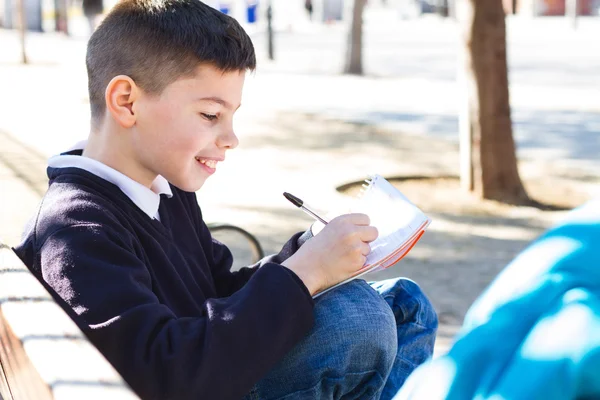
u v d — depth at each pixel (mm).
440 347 4234
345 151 9906
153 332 1579
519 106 13359
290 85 16188
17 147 9438
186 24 1826
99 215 1759
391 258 1774
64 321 1258
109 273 1637
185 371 1550
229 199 7555
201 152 1874
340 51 23625
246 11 34000
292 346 1641
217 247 2414
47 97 13617
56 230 1717
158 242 1925
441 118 12453
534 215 7410
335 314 1693
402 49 23953
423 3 41438
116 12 1912
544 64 19250
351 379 1710
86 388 1008
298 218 6930
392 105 13719
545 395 831
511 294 917
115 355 1565
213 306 1632
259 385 1736
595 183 8453
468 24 7844
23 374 1231
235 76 1871
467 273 5656
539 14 37844
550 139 10719
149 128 1863
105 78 1898
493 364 878
